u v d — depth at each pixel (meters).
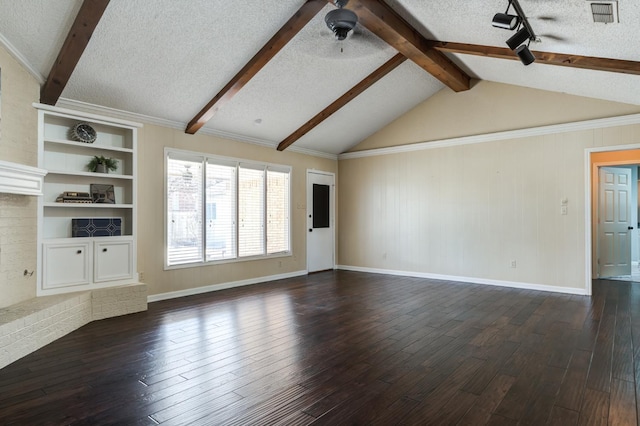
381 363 2.87
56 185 4.14
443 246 6.45
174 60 4.01
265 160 6.43
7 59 3.24
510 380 2.58
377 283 6.16
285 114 5.73
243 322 3.95
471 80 6.13
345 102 5.70
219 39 3.86
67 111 3.88
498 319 4.05
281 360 2.93
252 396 2.35
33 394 2.37
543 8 2.98
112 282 4.26
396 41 4.37
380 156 7.23
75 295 3.77
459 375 2.66
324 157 7.59
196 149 5.43
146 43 3.71
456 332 3.61
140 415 2.13
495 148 5.93
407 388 2.46
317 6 3.57
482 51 4.37
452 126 6.36
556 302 4.80
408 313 4.30
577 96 5.26
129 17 3.37
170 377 2.62
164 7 3.35
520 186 5.70
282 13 3.72
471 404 2.26
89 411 2.17
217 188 5.70
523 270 5.69
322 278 6.67
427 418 2.10
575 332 3.60
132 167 4.46
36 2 3.00
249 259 6.10
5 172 2.89
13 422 2.05
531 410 2.18
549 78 4.88
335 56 4.71
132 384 2.51
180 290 5.20
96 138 4.41
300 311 4.39
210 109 4.82
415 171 6.77
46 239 3.80
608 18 2.84
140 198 4.79
